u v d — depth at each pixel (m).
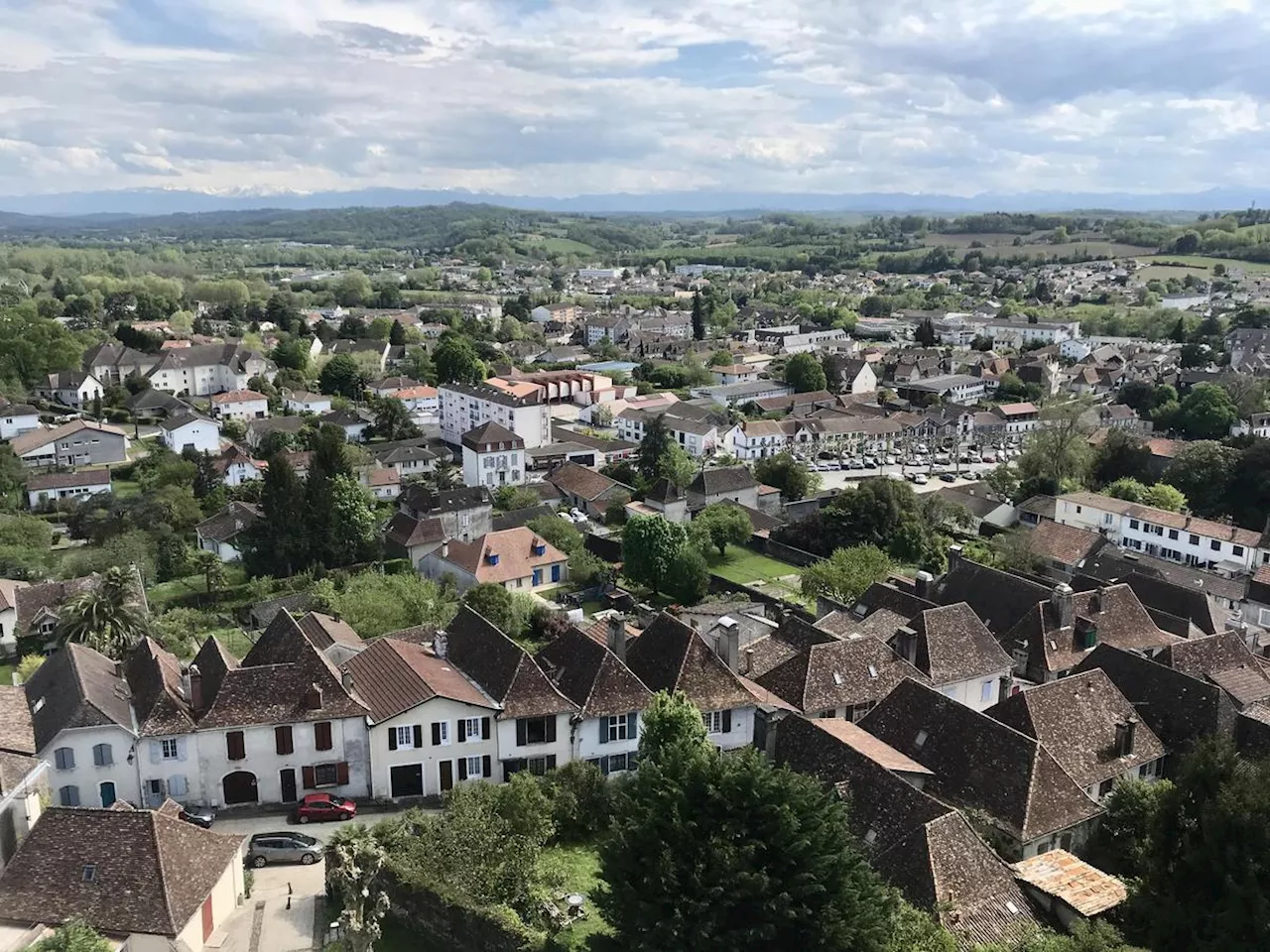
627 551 126.06
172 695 66.38
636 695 71.19
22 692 69.19
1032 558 125.69
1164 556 138.75
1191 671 79.25
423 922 53.72
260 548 128.12
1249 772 47.62
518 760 69.44
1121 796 60.88
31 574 122.12
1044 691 68.12
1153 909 47.34
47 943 44.50
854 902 42.97
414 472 187.50
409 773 68.50
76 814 51.56
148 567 124.50
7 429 191.12
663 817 46.00
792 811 44.75
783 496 175.50
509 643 73.25
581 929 52.59
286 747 66.56
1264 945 43.09
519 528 134.38
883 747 64.88
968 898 49.91
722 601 117.88
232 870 54.81
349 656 78.12
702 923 42.31
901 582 108.56
